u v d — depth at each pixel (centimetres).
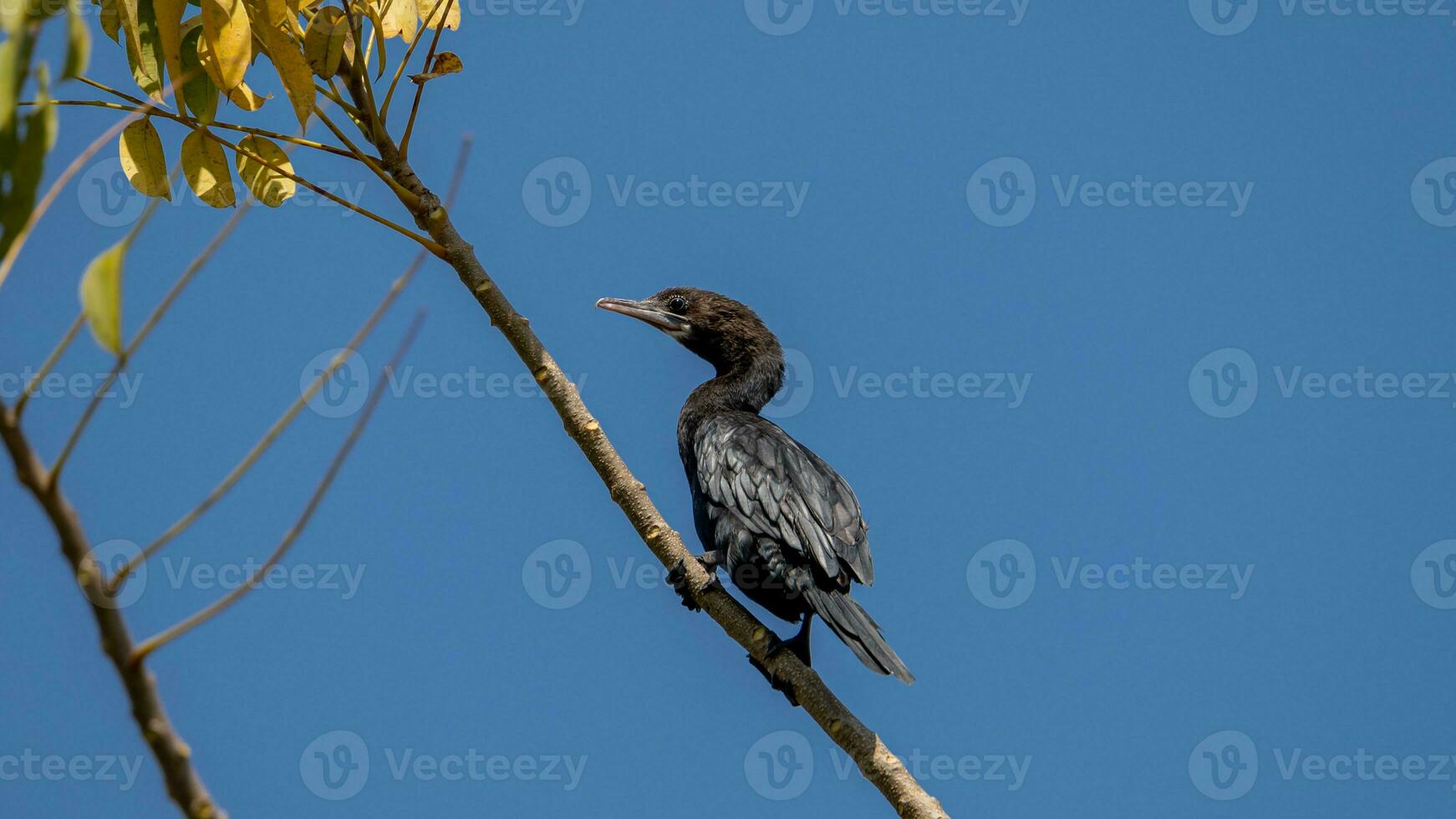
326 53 1041
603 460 1097
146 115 1101
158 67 1085
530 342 1078
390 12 1198
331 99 1083
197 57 1073
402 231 1052
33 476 461
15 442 457
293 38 1026
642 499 1105
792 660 1080
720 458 1355
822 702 1056
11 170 462
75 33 467
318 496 505
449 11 1149
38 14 478
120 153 1109
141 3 1080
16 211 462
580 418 1083
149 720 488
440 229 1066
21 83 471
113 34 1127
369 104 1066
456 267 1070
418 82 1070
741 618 1103
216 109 1083
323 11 1045
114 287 445
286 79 1030
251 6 1014
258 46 1082
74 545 469
